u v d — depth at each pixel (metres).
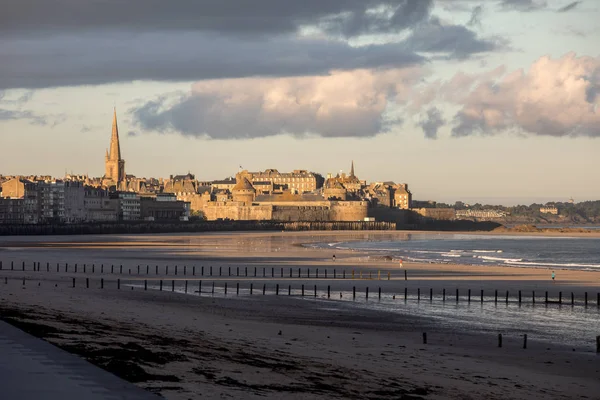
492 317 83.12
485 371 51.88
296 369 46.44
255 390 39.12
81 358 42.31
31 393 32.66
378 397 40.72
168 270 145.25
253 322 71.56
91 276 126.62
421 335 68.81
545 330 74.25
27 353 42.59
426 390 43.78
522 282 127.12
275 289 109.12
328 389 41.41
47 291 89.44
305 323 73.69
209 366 44.31
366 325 74.25
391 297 100.81
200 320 69.12
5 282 103.69
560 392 46.59
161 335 55.75
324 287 113.19
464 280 129.62
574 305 95.62
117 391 34.78
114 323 60.66
